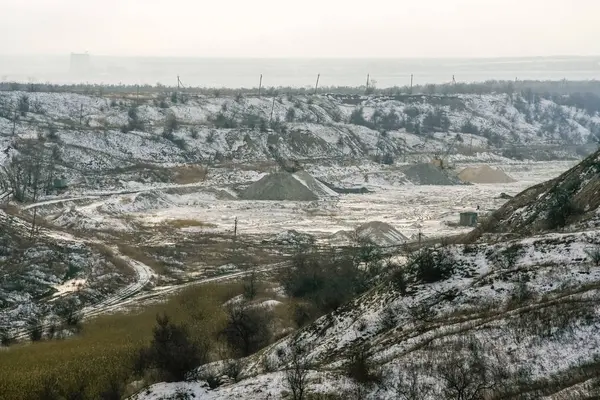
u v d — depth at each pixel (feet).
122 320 167.12
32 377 121.19
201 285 201.87
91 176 372.58
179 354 112.68
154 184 382.01
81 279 210.18
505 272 108.17
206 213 325.83
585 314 86.12
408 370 86.53
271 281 200.85
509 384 77.92
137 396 99.66
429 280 115.44
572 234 112.47
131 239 264.52
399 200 378.53
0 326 163.94
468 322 96.07
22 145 386.93
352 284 155.84
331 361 101.09
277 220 311.47
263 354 116.57
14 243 234.17
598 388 68.59
